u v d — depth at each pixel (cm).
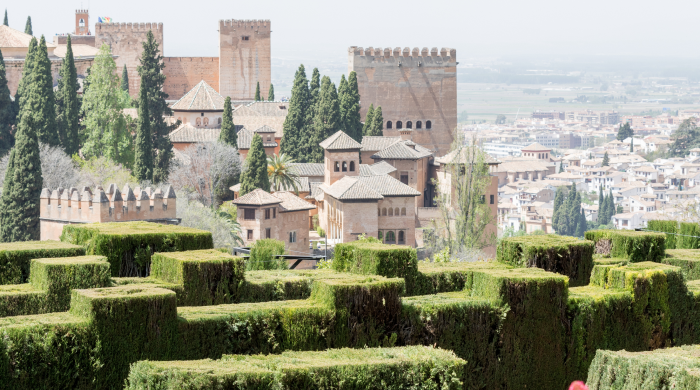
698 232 7919
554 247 5519
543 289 4816
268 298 5162
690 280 6294
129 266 5688
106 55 19212
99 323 3897
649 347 5156
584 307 4928
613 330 5056
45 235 12988
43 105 17288
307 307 4359
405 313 4538
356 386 3694
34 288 4703
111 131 19112
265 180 19750
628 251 6103
